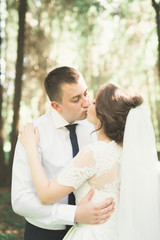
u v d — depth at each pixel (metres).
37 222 2.20
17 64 8.69
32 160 2.14
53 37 16.55
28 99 20.22
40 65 14.21
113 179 1.99
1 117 9.19
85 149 2.01
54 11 14.30
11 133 8.66
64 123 2.44
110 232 1.98
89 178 2.02
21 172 2.24
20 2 8.74
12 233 5.37
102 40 19.11
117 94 2.04
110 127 2.02
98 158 1.98
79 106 2.36
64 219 2.02
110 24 17.36
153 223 1.93
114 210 2.01
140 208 1.92
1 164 8.90
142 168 1.95
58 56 17.75
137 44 18.42
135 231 1.90
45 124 2.45
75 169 1.95
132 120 1.98
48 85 2.40
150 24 15.37
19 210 2.18
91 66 20.17
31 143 2.21
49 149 2.40
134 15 14.11
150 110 21.70
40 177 2.05
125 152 1.96
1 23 11.12
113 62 20.52
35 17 13.99
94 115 2.13
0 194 7.94
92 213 1.97
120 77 21.19
